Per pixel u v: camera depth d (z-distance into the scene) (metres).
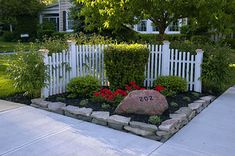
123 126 4.55
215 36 16.67
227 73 7.01
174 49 7.18
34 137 4.24
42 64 5.95
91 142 4.10
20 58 5.95
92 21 10.23
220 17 8.98
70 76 6.62
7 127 4.60
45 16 28.17
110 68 6.66
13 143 4.03
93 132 4.47
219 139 4.31
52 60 6.20
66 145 3.99
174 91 6.47
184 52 6.97
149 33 19.66
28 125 4.70
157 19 9.91
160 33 10.09
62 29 25.81
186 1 8.69
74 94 6.11
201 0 8.18
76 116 5.11
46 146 3.95
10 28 28.42
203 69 6.87
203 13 8.92
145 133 4.34
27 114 5.23
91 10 9.69
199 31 16.67
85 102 5.57
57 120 4.96
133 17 9.58
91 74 7.10
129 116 4.85
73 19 18.58
